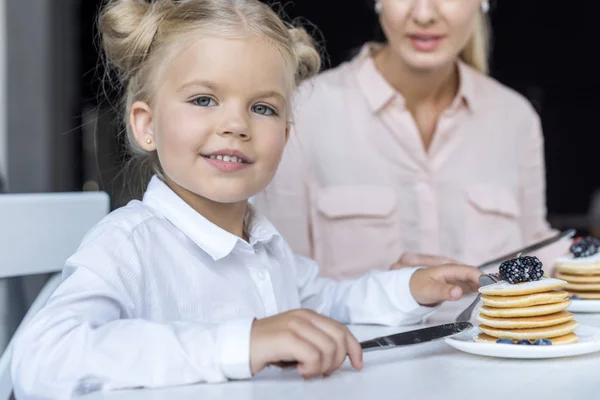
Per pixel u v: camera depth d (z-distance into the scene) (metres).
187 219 1.01
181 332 0.78
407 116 1.87
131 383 0.75
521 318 0.87
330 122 1.90
